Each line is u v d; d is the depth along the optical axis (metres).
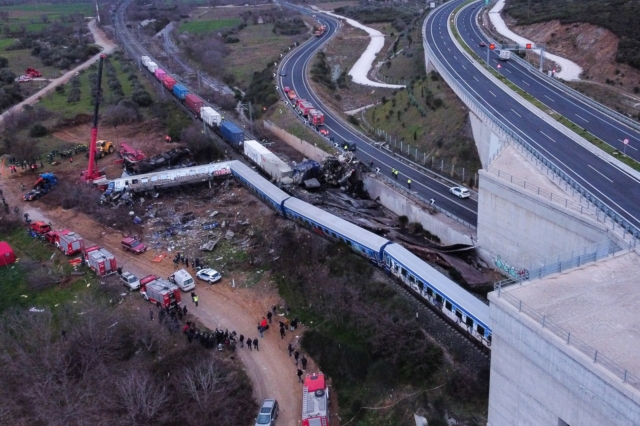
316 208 66.94
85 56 163.00
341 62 148.25
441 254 57.47
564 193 49.09
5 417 44.03
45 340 51.22
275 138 98.88
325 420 42.69
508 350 34.69
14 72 147.00
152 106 114.69
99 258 62.03
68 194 78.31
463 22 143.38
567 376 30.23
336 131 94.50
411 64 127.94
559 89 86.12
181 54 165.50
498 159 56.78
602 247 42.44
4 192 82.44
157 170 84.88
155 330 52.94
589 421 29.55
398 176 74.69
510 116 75.38
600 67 101.50
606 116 73.06
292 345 52.25
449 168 75.81
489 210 55.62
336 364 49.03
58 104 119.94
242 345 52.25
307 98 112.19
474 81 93.31
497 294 34.91
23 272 63.94
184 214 74.88
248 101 118.69
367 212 69.31
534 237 50.69
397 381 45.88
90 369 48.53
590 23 112.56
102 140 99.19
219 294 59.62
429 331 49.22
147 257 66.19
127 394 44.62
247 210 74.50
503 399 36.25
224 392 46.19
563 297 34.38
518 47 108.12
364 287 55.81
